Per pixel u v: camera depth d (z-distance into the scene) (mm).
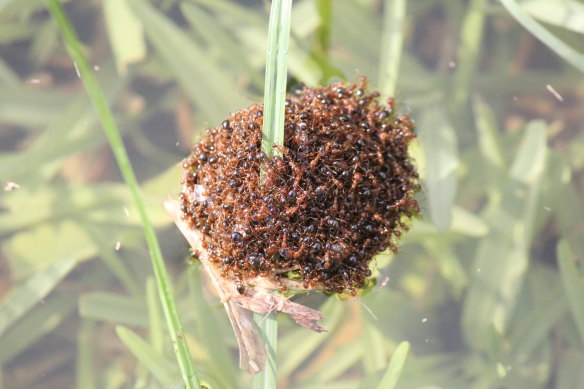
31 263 455
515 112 476
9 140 466
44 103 470
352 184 423
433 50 480
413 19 482
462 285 455
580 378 445
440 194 451
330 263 424
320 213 422
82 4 479
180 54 462
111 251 452
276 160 420
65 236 457
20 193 460
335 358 448
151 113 469
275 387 424
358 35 471
